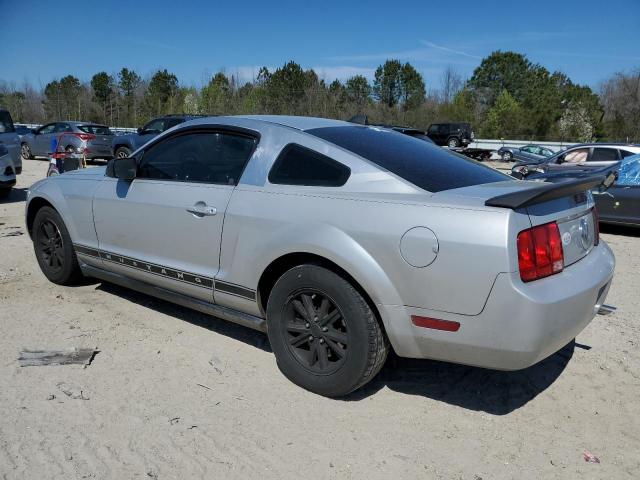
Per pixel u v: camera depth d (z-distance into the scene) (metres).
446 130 39.53
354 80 62.19
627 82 53.09
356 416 3.13
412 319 2.90
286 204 3.32
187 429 2.96
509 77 71.94
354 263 2.98
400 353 3.05
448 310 2.79
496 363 2.78
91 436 2.87
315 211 3.19
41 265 5.23
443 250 2.76
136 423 3.00
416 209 2.88
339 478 2.62
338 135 3.58
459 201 2.84
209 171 3.82
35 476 2.55
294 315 3.40
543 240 2.79
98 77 64.00
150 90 58.12
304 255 3.28
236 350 3.93
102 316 4.49
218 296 3.72
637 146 13.09
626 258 7.25
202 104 48.75
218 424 3.02
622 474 2.69
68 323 4.32
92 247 4.59
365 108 53.25
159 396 3.28
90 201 4.54
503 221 2.67
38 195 5.03
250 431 2.96
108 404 3.18
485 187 3.18
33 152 21.16
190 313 4.61
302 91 50.56
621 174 8.85
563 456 2.82
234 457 2.74
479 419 3.14
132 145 17.17
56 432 2.89
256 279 3.46
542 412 3.22
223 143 3.81
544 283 2.77
